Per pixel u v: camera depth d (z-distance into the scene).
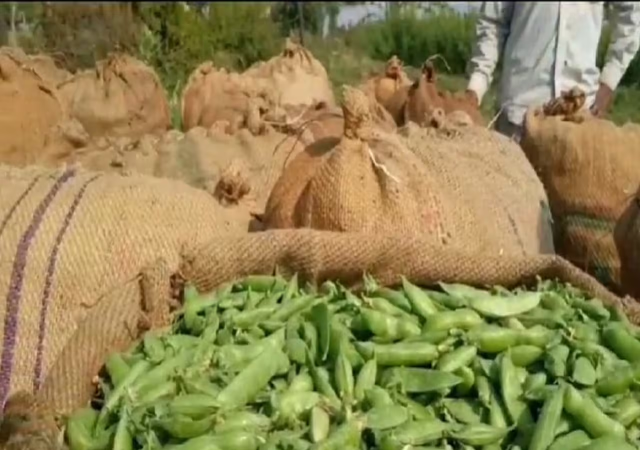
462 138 1.20
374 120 1.39
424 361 0.78
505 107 1.68
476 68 1.76
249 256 0.89
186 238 0.91
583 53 1.62
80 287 0.87
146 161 1.36
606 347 0.80
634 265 1.06
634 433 0.72
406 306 0.85
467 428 0.72
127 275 0.88
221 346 0.79
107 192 0.92
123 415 0.71
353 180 0.93
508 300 0.85
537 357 0.78
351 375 0.76
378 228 0.93
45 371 0.84
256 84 1.75
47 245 0.87
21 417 0.73
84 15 3.14
